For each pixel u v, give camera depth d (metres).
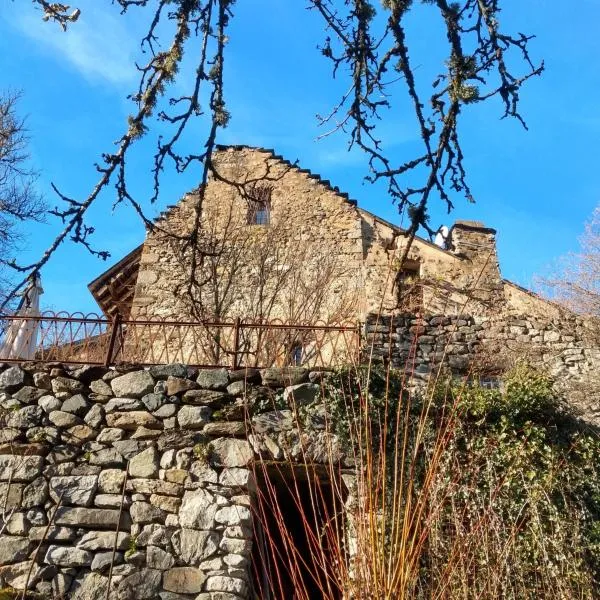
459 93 3.38
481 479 5.96
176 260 12.22
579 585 5.55
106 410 6.21
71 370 6.41
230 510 5.70
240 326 6.66
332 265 11.98
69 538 5.64
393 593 3.23
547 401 6.52
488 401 6.39
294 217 12.81
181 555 5.54
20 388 6.36
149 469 5.92
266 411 6.14
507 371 8.80
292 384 6.23
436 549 4.80
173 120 3.65
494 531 5.44
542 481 6.02
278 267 11.94
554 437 6.34
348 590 3.46
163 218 11.95
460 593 4.51
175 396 6.26
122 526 5.68
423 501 3.57
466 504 5.31
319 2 3.67
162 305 11.68
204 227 12.38
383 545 3.35
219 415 6.14
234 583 5.40
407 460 5.77
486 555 4.80
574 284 12.12
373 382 6.17
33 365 6.45
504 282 12.17
